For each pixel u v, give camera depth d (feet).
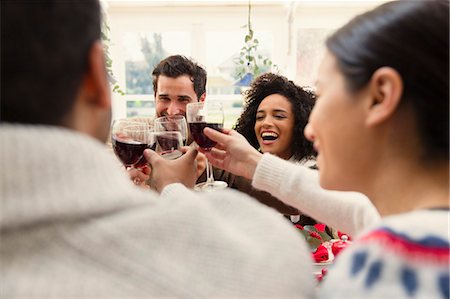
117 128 3.95
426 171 1.63
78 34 1.25
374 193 1.84
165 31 13.79
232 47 13.85
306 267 1.36
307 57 13.87
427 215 1.38
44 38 1.18
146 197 1.31
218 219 1.35
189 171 3.57
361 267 1.28
